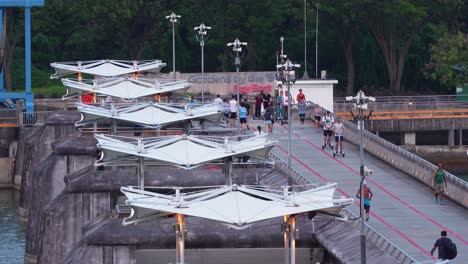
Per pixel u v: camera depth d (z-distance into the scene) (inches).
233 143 4111.7
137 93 5689.0
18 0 7480.3
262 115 6407.5
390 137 7854.3
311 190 3348.9
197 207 3228.3
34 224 5290.4
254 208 3208.7
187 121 5007.4
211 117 4980.3
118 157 4163.4
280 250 4097.0
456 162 7524.6
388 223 3831.2
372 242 3412.9
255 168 4530.0
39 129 6505.9
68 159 5452.8
